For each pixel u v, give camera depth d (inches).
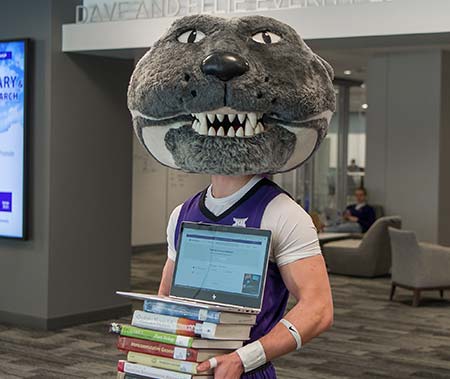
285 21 211.6
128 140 286.4
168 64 87.2
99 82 275.1
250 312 81.1
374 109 460.4
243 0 221.5
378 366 229.0
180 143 88.7
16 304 270.8
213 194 92.6
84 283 273.7
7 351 235.9
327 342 259.0
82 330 265.1
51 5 259.8
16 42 264.1
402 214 450.3
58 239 265.1
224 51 84.6
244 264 84.4
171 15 237.3
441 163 439.8
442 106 439.5
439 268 330.6
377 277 417.7
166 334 80.7
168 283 95.4
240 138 86.1
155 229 530.6
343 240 439.8
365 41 211.3
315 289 83.9
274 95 84.7
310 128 89.0
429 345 258.2
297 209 87.1
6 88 266.8
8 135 266.7
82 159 271.0
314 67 89.7
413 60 445.4
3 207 268.4
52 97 261.1
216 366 78.7
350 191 602.2
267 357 80.1
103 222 278.8
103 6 255.6
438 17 191.3
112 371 215.9
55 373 212.5
